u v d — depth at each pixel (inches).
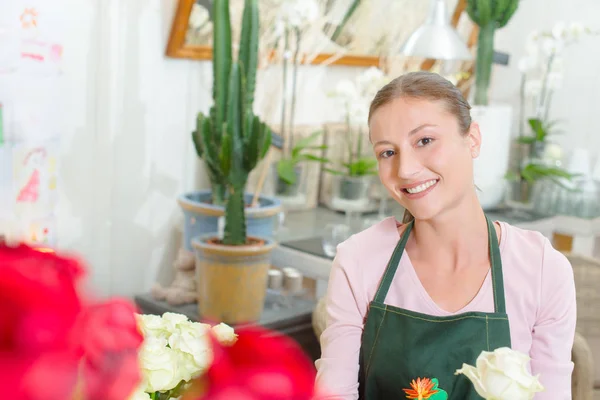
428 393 46.9
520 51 166.9
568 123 163.2
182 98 125.6
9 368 12.2
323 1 132.6
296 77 135.0
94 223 118.0
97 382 14.4
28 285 12.6
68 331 12.9
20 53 96.7
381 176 56.5
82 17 111.3
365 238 59.3
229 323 101.8
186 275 113.3
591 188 145.7
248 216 110.8
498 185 145.1
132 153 119.6
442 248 56.2
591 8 158.1
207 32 123.2
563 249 153.3
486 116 140.5
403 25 146.2
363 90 132.8
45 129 102.1
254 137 100.1
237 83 100.1
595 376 85.9
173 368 29.1
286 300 113.1
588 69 159.8
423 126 53.9
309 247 119.7
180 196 116.2
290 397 15.9
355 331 57.2
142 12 116.9
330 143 142.7
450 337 53.2
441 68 150.6
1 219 97.9
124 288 122.3
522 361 30.9
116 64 115.2
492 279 55.0
